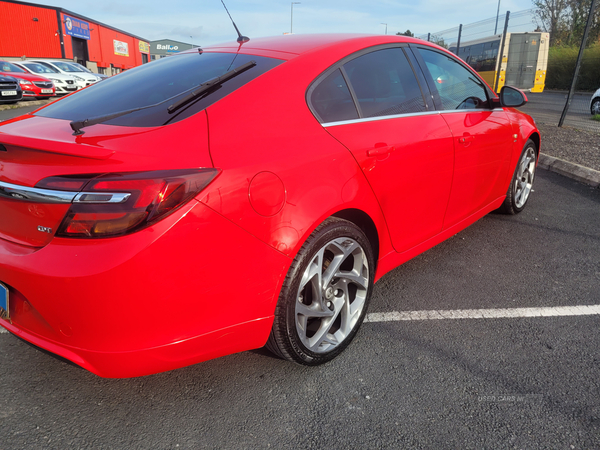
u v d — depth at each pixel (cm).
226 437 168
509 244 353
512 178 380
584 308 257
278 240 168
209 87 185
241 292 164
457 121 279
